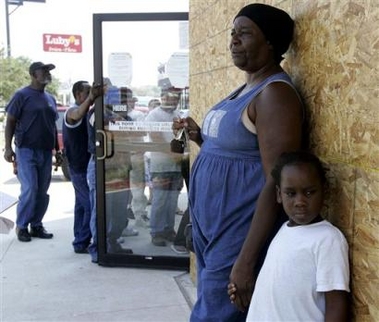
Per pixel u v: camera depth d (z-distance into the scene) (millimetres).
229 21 2795
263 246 1748
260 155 1785
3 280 4016
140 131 4262
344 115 1561
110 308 3445
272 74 1846
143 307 3457
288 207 1552
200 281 2053
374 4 1378
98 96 4133
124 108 4238
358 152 1481
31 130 5031
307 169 1514
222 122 1851
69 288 3830
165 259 4211
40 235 5281
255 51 1816
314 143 1781
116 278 4043
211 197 1910
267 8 1819
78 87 4758
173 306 3469
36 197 5176
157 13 4059
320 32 1715
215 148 1924
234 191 1855
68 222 6078
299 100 1743
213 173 1899
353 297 1523
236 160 1854
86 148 4629
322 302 1492
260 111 1722
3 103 24094
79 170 4684
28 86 5156
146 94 4219
